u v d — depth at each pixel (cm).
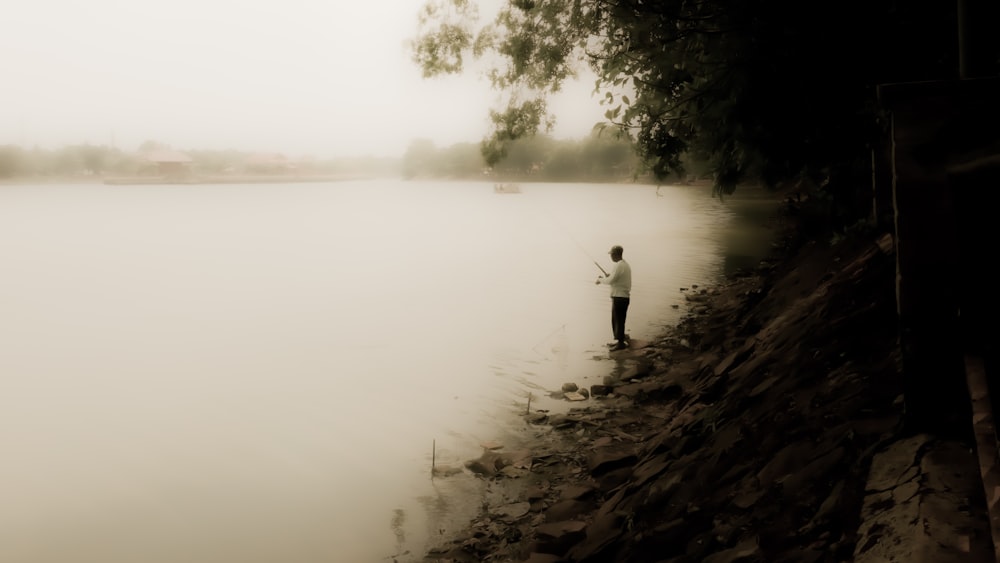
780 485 319
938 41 545
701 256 2462
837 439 322
